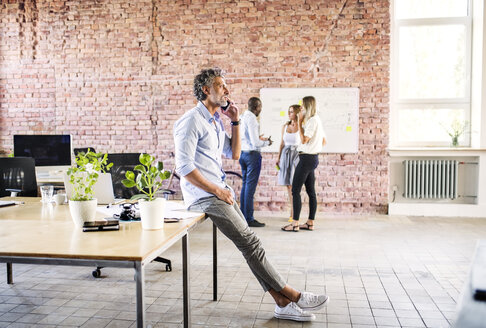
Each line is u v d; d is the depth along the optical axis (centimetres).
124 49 642
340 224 551
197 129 229
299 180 499
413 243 449
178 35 631
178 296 299
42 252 154
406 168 610
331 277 339
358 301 288
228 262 382
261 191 629
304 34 610
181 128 228
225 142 271
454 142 618
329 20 605
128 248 159
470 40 622
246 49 620
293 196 507
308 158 492
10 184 396
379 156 609
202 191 235
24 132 668
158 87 639
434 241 457
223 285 322
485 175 595
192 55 630
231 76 625
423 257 396
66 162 515
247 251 241
